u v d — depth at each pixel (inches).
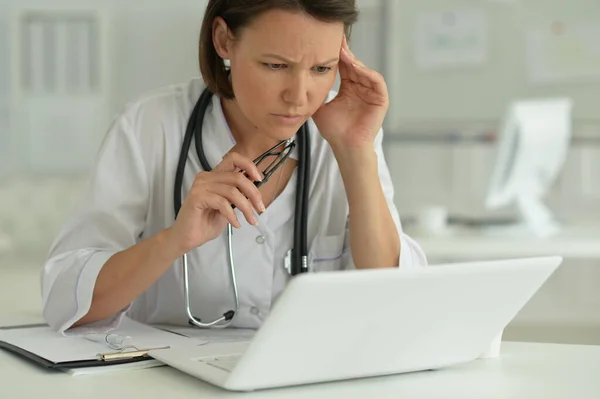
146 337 50.2
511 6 165.8
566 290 166.7
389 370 41.3
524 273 40.6
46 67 156.5
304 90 47.1
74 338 50.0
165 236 50.4
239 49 48.0
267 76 47.2
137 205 57.2
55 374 41.9
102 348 46.5
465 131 166.9
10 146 157.6
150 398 37.2
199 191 48.9
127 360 43.2
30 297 101.9
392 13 166.1
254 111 48.4
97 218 55.9
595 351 48.6
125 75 161.2
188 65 161.3
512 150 137.6
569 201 167.0
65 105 157.2
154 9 160.7
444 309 39.8
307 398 37.5
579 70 165.3
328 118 56.5
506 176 139.3
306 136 58.7
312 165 59.5
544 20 165.6
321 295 35.2
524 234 136.9
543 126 136.1
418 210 169.2
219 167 50.0
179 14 160.7
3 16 156.3
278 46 46.1
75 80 157.0
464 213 168.4
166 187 58.1
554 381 41.1
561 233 138.4
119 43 160.7
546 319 166.2
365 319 37.6
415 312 38.8
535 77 165.9
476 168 167.5
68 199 155.9
